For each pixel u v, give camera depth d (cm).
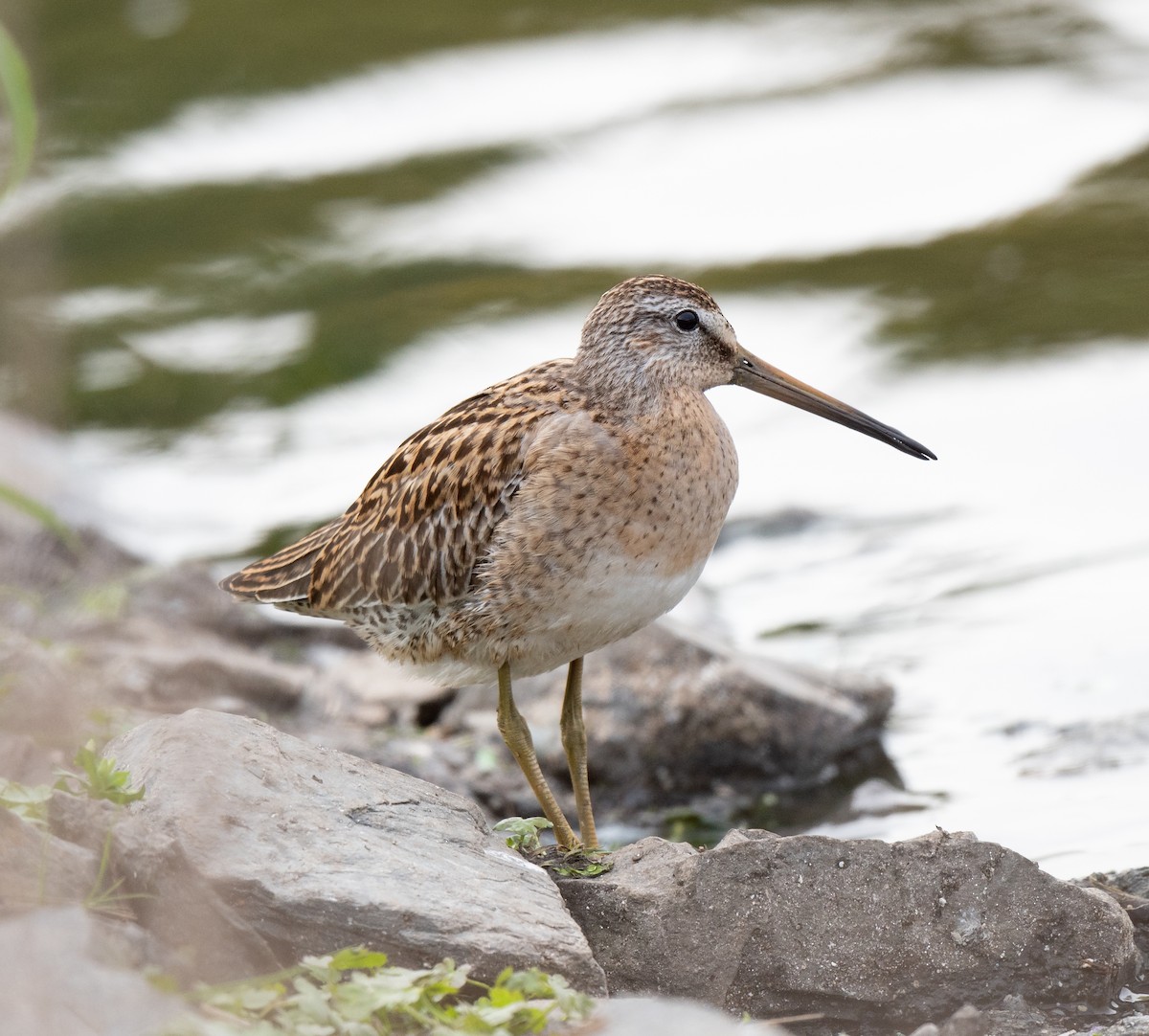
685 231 2458
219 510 1861
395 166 2684
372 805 852
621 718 1320
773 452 1939
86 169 2652
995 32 3003
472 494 993
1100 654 1443
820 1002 854
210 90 2897
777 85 2875
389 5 3203
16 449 1720
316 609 1099
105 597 1501
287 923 757
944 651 1482
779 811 1258
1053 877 860
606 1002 746
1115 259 2292
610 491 972
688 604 1584
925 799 1228
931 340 2128
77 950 659
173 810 792
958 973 855
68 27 3122
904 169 2583
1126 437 1877
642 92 2875
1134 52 2878
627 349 1006
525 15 3155
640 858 909
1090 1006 851
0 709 1030
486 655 1015
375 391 2117
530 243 2452
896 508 1788
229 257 2438
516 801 1262
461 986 730
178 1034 625
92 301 2327
